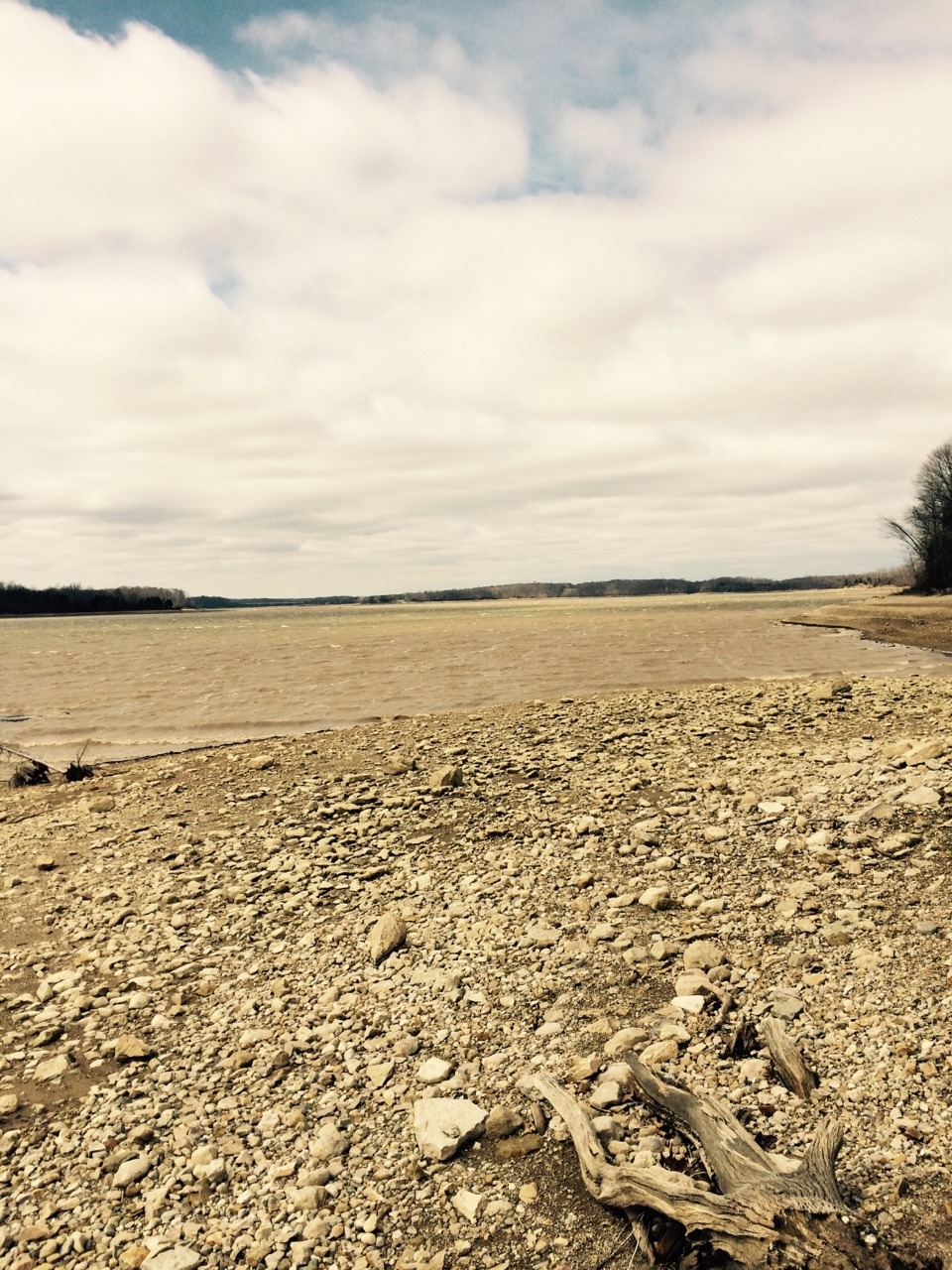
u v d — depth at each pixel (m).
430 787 14.57
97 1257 4.85
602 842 11.21
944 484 97.81
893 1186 4.63
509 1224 4.86
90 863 12.26
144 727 25.53
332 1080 6.45
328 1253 4.75
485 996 7.50
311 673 38.41
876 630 52.31
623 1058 6.11
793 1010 6.53
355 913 9.73
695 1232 4.33
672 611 125.31
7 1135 6.05
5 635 92.12
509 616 124.88
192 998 8.02
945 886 8.34
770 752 15.52
